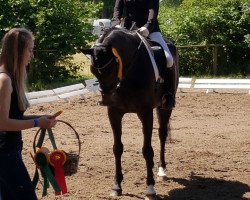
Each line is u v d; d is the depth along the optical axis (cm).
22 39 445
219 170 816
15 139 447
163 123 790
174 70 776
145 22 742
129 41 661
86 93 1573
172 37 2103
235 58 2073
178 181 768
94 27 1958
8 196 445
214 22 2042
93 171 810
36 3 1827
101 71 623
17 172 443
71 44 1834
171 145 977
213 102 1459
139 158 881
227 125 1173
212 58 2038
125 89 662
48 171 489
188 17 2067
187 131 1109
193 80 1670
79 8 1931
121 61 638
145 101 674
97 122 1209
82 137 1052
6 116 434
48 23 1814
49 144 973
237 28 2039
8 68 444
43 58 1836
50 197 681
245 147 962
